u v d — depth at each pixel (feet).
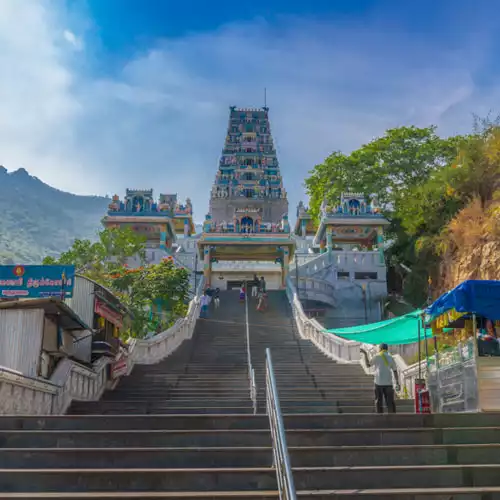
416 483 24.29
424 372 48.60
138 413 44.80
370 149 139.44
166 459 25.48
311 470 24.09
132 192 138.51
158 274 93.35
